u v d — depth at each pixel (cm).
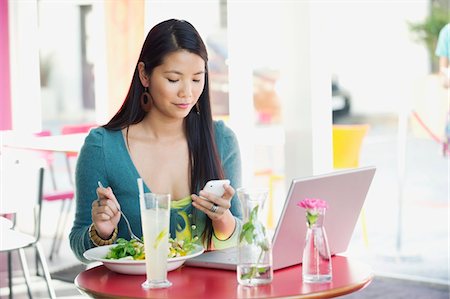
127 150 246
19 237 424
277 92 629
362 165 492
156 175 247
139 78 246
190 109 241
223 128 263
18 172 425
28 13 703
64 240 636
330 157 435
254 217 198
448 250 464
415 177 477
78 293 492
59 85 860
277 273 212
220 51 619
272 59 577
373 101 497
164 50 235
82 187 245
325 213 218
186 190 250
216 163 252
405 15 481
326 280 201
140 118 250
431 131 469
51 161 622
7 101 691
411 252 478
